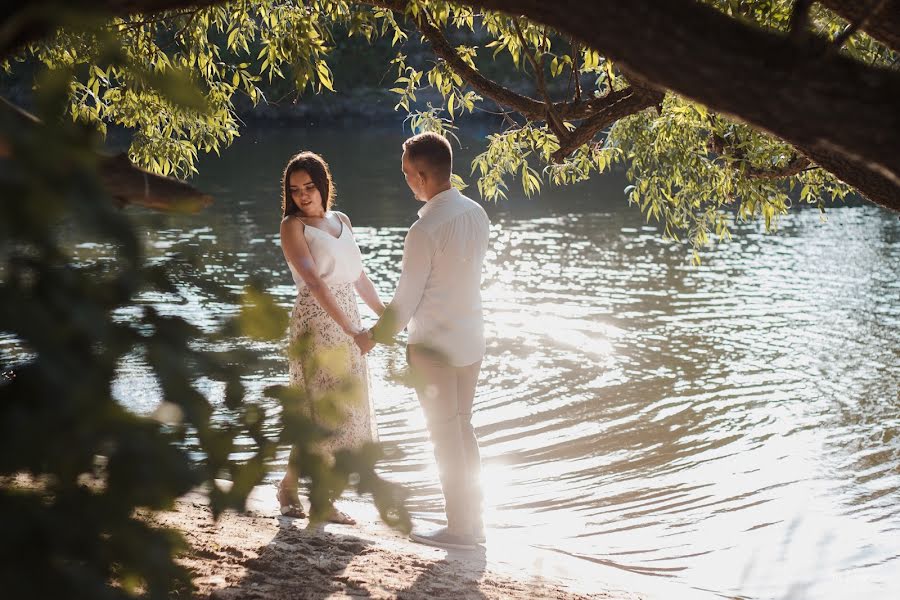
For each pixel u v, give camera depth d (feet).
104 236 3.26
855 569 18.93
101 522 3.59
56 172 3.07
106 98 20.24
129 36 18.48
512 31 19.20
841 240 63.05
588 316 44.11
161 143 21.30
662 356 37.60
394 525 3.92
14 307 3.22
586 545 20.61
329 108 151.02
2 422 3.23
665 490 24.31
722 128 19.79
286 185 16.57
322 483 3.85
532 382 34.24
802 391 33.01
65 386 3.25
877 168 6.90
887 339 39.73
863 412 30.76
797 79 6.55
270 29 21.08
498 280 52.11
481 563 16.08
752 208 21.33
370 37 20.62
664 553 20.08
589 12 6.61
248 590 13.16
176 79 3.36
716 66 6.56
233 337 3.96
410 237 15.88
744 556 19.86
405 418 29.25
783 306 45.73
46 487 3.55
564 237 65.51
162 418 3.74
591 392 33.06
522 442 28.19
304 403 3.95
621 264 56.29
